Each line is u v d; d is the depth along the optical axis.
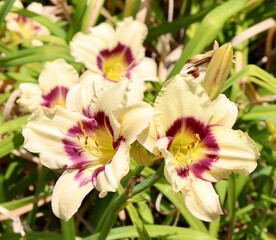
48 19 0.60
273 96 0.61
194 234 0.46
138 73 0.56
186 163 0.32
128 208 0.42
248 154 0.31
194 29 0.67
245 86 0.60
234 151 0.31
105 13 0.63
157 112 0.31
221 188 0.54
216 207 0.31
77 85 0.35
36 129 0.33
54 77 0.47
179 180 0.30
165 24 0.65
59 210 0.32
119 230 0.45
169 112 0.31
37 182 0.57
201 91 0.31
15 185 0.56
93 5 0.60
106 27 0.55
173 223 0.56
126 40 0.55
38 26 0.64
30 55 0.55
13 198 0.56
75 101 0.34
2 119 0.56
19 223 0.45
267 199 0.54
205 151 0.32
